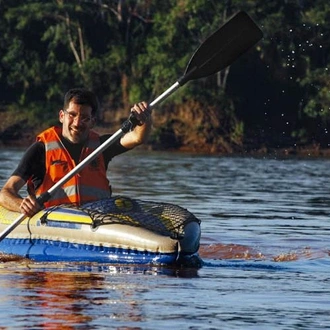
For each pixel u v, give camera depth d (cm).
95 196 1670
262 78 7775
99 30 8288
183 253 1530
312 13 7469
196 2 7631
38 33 8312
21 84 8312
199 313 1156
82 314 1134
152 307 1181
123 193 3094
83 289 1294
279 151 7625
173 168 4816
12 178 1653
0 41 8306
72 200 1658
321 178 4228
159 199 2906
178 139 7744
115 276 1413
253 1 7644
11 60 8200
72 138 1669
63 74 8188
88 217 1600
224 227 2173
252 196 3128
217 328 1084
